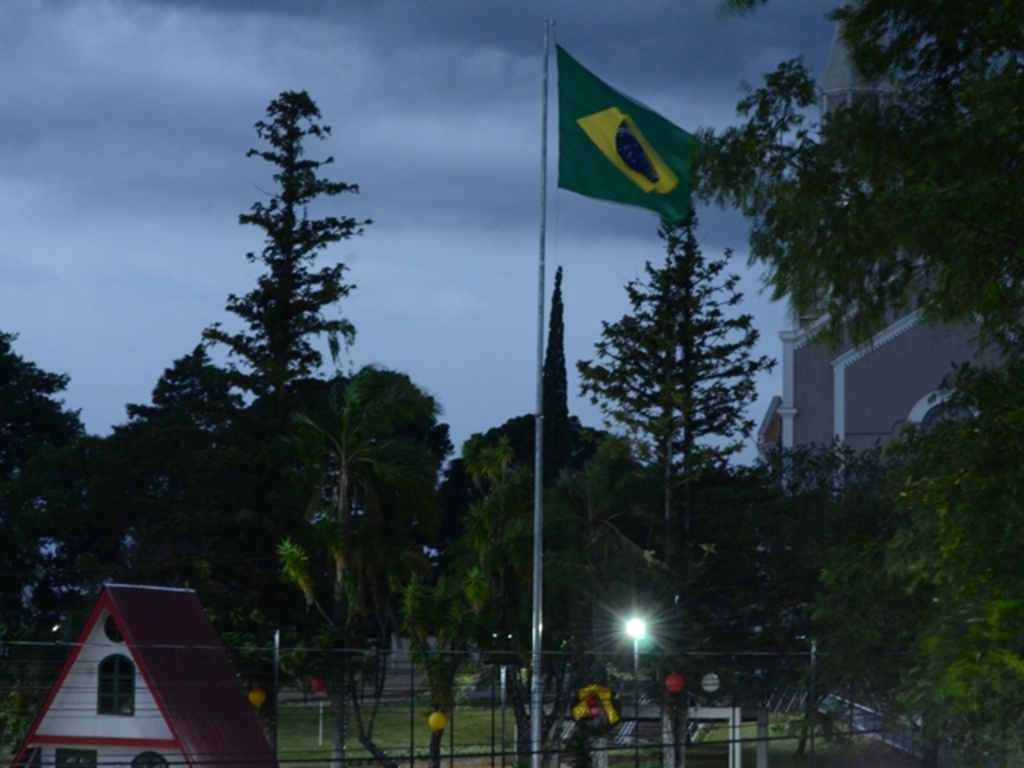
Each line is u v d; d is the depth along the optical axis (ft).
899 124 63.31
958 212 57.26
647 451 176.76
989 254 58.49
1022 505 58.49
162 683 129.18
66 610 244.01
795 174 64.03
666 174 102.22
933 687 70.85
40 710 133.59
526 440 332.19
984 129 57.72
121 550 240.73
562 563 162.30
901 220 59.11
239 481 196.34
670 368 176.96
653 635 165.58
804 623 170.50
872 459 182.39
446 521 316.40
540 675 119.55
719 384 178.29
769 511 175.32
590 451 303.27
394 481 165.99
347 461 168.04
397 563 165.68
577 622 167.43
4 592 240.94
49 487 243.81
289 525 191.42
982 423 61.62
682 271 176.65
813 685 146.41
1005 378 63.72
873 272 63.41
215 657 136.15
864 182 63.36
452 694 151.74
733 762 163.22
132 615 131.23
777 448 191.52
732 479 185.47
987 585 58.23
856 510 169.37
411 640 153.48
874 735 172.35
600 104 103.04
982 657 56.65
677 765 164.76
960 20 62.69
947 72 64.03
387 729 208.54
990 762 89.97
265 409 202.90
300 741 197.67
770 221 64.23
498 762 183.52
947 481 61.41
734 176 64.85
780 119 65.10
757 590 175.83
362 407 168.25
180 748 127.03
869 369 220.84
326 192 203.62
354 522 176.45
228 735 131.03
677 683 155.02
